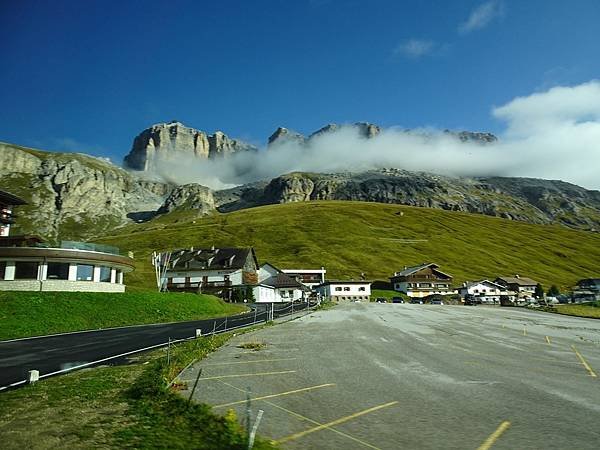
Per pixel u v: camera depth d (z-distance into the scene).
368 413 12.06
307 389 14.86
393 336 30.89
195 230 192.75
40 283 46.25
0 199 62.88
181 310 48.44
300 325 39.41
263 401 13.26
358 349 24.44
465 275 158.38
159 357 20.83
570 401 13.49
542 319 52.31
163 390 13.26
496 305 105.69
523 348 25.67
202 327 37.25
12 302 37.41
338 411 12.25
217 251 114.19
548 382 16.20
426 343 27.33
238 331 33.88
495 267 170.25
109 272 52.97
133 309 44.06
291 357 21.61
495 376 17.23
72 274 48.47
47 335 31.97
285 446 9.43
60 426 10.21
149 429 10.00
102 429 9.99
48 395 13.30
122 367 18.31
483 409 12.53
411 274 140.62
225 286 104.69
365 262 162.38
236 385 15.38
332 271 152.50
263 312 58.88
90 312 40.16
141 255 156.88
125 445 8.97
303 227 194.75
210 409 11.81
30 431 9.84
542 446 9.62
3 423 10.45
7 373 17.34
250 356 21.94
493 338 30.73
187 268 108.62
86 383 15.03
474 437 10.16
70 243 50.47
